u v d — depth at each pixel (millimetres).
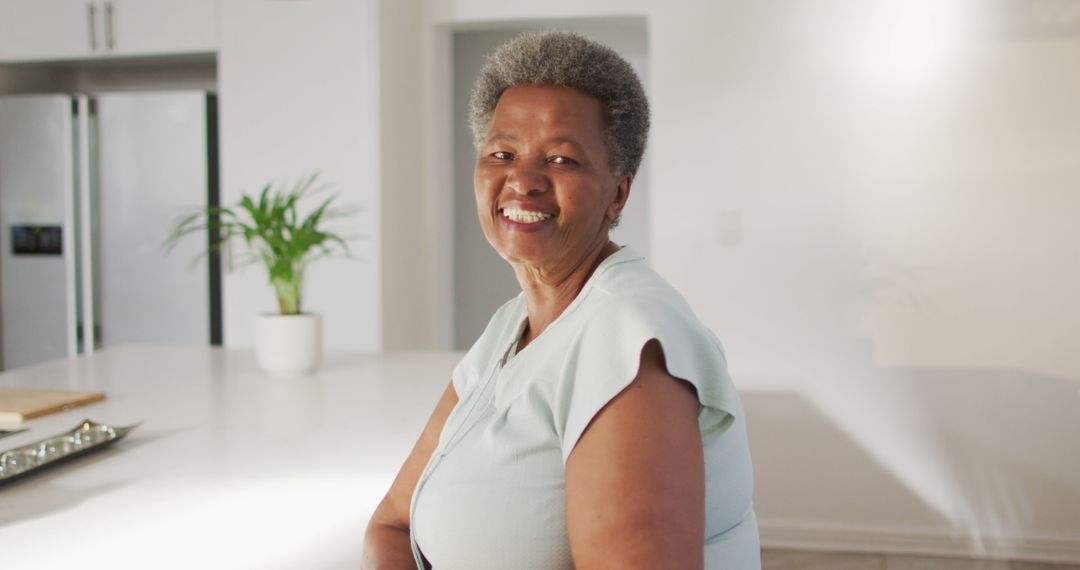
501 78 965
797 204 3424
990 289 3314
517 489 883
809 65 3391
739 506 910
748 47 3426
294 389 2137
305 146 3439
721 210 3469
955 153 3311
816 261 3424
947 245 3334
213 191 3660
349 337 3428
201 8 3529
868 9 3338
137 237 3633
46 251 3676
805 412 3449
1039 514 3326
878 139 3359
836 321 3424
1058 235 3260
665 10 3480
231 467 1472
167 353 2701
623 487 757
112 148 3635
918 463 3393
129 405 1954
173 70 4137
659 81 3490
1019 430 3324
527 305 1040
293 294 2350
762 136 3432
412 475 1178
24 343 3729
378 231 3379
